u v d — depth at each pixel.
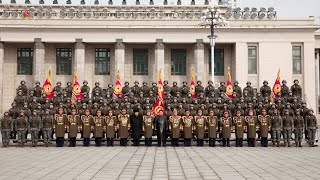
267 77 72.19
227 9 81.31
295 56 73.19
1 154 27.22
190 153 27.61
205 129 33.28
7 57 73.62
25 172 19.48
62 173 19.16
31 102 36.38
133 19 72.06
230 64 74.50
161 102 34.19
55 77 73.62
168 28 71.56
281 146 32.94
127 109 34.12
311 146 32.69
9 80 73.56
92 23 71.69
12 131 34.44
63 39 71.44
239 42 72.12
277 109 33.75
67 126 33.06
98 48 74.38
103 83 74.12
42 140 33.06
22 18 71.44
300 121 32.56
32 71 73.81
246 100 35.72
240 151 28.94
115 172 19.45
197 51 71.88
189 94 36.41
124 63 73.44
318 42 77.50
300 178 17.72
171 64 74.62
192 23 72.00
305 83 72.38
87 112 33.34
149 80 74.38
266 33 72.38
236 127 32.81
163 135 32.81
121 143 33.47
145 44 74.12
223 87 41.03
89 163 22.58
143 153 27.62
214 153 27.59
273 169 20.33
